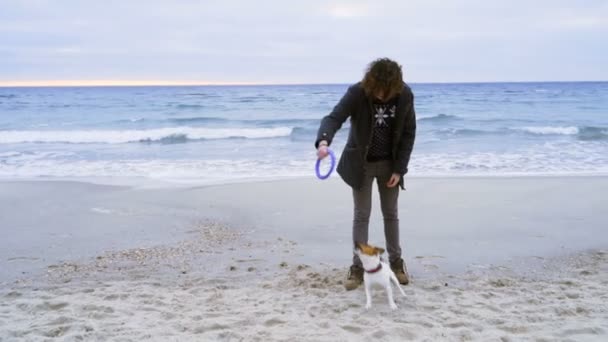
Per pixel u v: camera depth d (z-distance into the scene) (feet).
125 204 22.50
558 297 11.51
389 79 10.31
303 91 196.75
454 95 144.05
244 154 40.42
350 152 11.40
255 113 85.81
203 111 90.17
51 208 21.80
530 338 9.19
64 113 86.02
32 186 26.45
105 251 15.89
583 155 37.45
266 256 15.23
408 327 9.65
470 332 9.46
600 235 17.04
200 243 16.74
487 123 65.16
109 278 13.42
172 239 17.22
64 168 33.65
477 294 11.73
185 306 11.12
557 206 21.27
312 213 20.66
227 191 25.07
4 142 49.55
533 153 38.81
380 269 10.62
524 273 13.52
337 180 27.68
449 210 20.89
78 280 13.25
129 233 17.98
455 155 38.06
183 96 147.23
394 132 11.18
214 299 11.57
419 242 16.56
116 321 10.24
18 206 22.16
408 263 14.40
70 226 18.92
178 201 23.03
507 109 90.63
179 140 51.75
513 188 25.04
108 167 33.96
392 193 12.07
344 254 15.31
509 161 35.04
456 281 12.82
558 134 52.06
